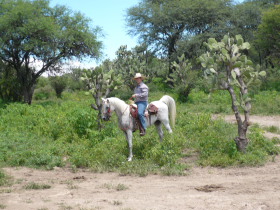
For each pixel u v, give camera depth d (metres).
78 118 13.38
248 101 9.82
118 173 8.79
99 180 8.11
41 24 24.44
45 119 15.45
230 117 18.75
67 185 7.66
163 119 10.39
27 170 9.27
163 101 10.64
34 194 6.89
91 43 27.33
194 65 37.72
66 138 12.65
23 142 12.18
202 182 7.59
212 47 10.02
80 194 6.82
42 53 26.17
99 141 12.06
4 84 27.47
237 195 6.38
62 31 26.41
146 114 9.91
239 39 9.89
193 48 36.59
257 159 9.18
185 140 10.89
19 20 24.73
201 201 6.05
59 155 10.83
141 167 8.92
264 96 24.84
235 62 9.69
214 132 11.73
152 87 35.34
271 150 10.23
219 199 6.13
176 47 38.53
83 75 14.44
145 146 10.38
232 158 9.36
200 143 10.47
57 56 27.33
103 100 9.85
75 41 27.19
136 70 32.91
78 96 34.88
